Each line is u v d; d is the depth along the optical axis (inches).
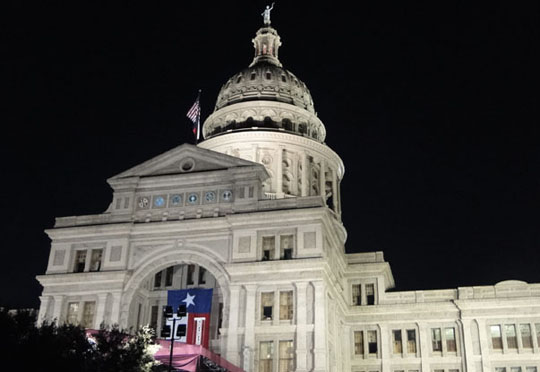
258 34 4424.2
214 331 2610.7
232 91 4023.1
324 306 2342.5
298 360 2258.9
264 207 2591.0
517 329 2829.7
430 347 2906.0
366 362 2923.2
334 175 3804.1
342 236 3695.9
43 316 2613.2
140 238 2684.5
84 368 1585.9
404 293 3024.1
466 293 2962.6
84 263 2704.2
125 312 2556.6
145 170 2837.1
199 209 2672.2
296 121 3818.9
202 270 2817.4
